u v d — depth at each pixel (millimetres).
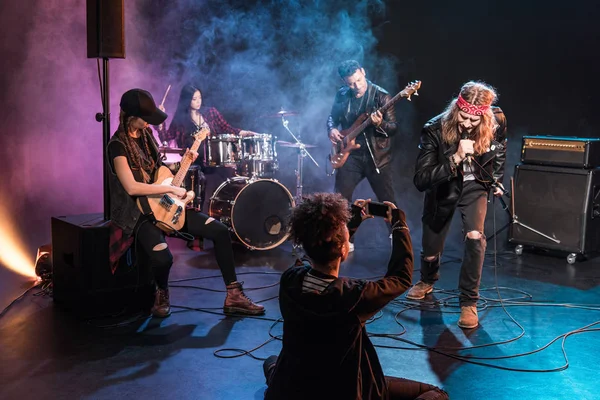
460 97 3465
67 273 3852
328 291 1939
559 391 2877
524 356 3262
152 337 3477
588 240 5105
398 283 2023
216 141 5332
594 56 6328
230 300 3840
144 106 3473
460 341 3459
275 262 5098
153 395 2818
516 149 6707
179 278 4598
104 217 3961
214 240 3809
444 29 6969
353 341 1961
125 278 3830
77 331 3551
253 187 5133
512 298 4207
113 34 3898
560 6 6422
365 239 5859
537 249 5492
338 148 5344
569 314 3896
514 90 6711
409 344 3418
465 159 3557
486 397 2820
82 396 2799
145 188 3482
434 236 3930
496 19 6730
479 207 3668
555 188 5164
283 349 2043
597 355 3273
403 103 7148
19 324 3641
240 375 3025
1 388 2863
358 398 1966
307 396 1960
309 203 2012
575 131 6457
